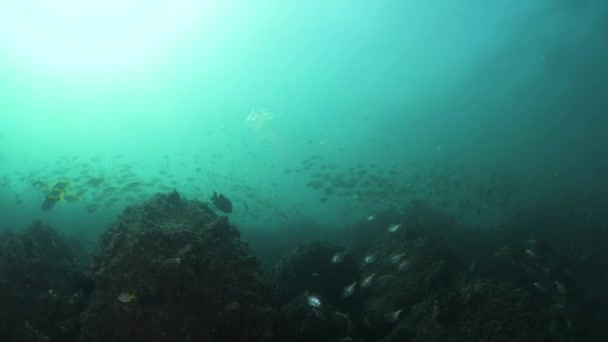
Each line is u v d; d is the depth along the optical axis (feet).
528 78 153.38
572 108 118.01
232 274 15.92
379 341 19.62
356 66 261.24
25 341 14.51
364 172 51.72
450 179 66.23
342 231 53.06
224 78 231.71
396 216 51.57
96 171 74.79
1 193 59.67
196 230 17.66
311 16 197.16
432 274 23.31
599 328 24.23
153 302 14.26
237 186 67.10
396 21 220.64
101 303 14.94
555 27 140.87
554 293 24.95
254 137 173.17
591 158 79.10
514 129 120.57
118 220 19.45
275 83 254.68
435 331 17.67
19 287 16.20
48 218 51.96
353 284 23.52
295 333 15.87
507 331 15.96
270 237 51.21
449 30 220.43
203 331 13.88
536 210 53.88
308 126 194.08
